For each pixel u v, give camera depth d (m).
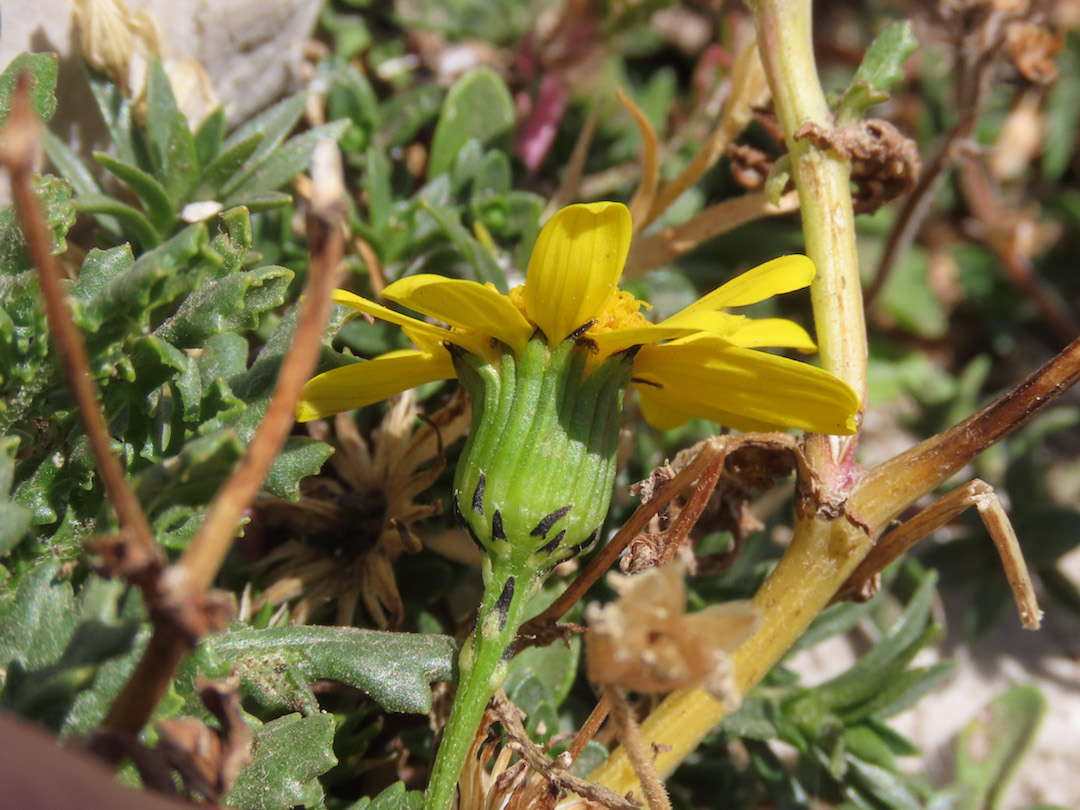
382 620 0.10
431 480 0.10
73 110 0.10
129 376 0.08
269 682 0.08
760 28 0.10
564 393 0.08
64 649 0.07
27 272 0.08
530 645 0.09
